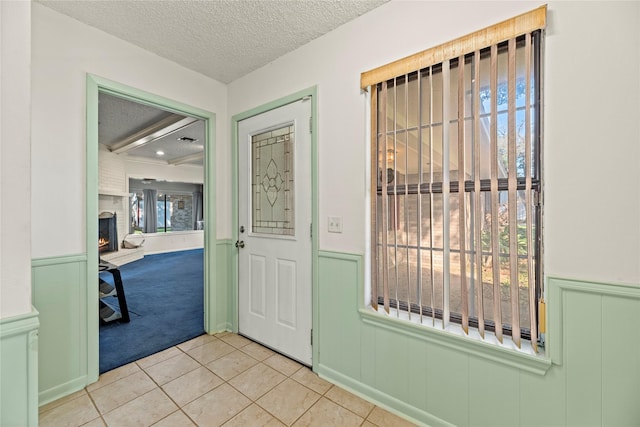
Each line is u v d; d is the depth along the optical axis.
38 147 1.64
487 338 1.33
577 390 1.14
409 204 1.57
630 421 1.05
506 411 1.28
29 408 1.04
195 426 1.49
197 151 6.24
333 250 1.88
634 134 1.03
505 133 1.28
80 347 1.80
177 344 2.39
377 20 1.67
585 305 1.12
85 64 1.82
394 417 1.57
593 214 1.10
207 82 2.51
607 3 1.07
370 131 1.72
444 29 1.44
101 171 5.93
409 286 1.57
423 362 1.51
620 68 1.05
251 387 1.82
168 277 5.01
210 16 1.75
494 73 1.27
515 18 1.21
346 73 1.81
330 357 1.90
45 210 1.67
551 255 1.18
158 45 2.06
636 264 1.04
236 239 2.59
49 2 1.63
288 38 1.97
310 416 1.57
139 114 3.74
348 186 1.80
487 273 1.34
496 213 1.28
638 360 1.04
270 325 2.31
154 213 8.70
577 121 1.13
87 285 1.82
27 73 1.04
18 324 1.01
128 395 1.73
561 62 1.15
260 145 2.41
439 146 1.46
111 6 1.67
